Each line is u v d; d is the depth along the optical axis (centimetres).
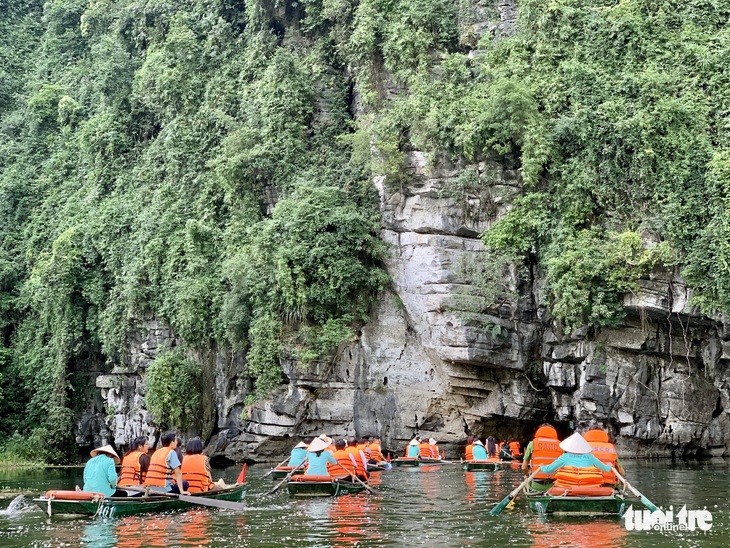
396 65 3192
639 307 2648
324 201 3112
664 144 2705
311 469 1794
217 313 3275
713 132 2747
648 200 2714
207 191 3547
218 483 1678
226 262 3164
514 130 2838
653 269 2664
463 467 2525
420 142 3002
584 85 2853
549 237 2825
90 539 1223
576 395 2798
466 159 2969
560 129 2816
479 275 2886
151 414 3356
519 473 2294
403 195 3058
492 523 1316
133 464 1554
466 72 3061
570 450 1411
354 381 3058
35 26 5306
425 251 2961
